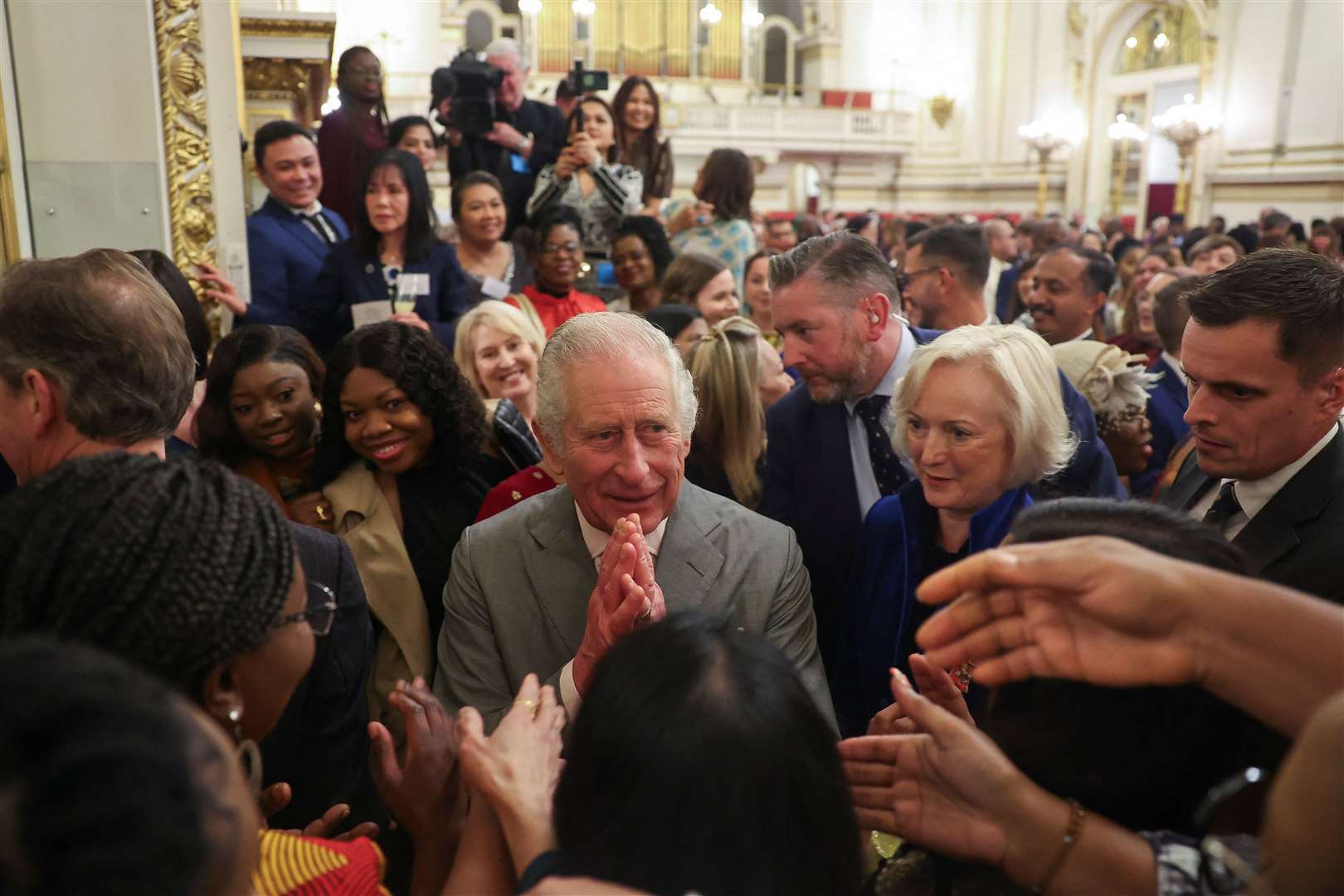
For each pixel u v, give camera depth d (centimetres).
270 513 83
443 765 119
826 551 201
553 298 369
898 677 88
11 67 292
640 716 72
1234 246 504
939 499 153
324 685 129
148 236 314
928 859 92
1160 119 1476
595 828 71
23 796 44
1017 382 147
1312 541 133
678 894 67
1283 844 61
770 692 73
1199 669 70
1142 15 1673
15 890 43
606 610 121
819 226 766
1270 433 134
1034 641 74
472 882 90
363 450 187
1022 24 1886
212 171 326
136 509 74
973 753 82
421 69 1705
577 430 137
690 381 147
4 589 73
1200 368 137
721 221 441
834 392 199
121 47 302
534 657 149
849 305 192
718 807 68
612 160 486
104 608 71
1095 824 79
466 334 263
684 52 2066
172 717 50
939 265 291
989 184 1958
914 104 2073
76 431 122
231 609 76
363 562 179
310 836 108
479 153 473
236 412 191
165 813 46
